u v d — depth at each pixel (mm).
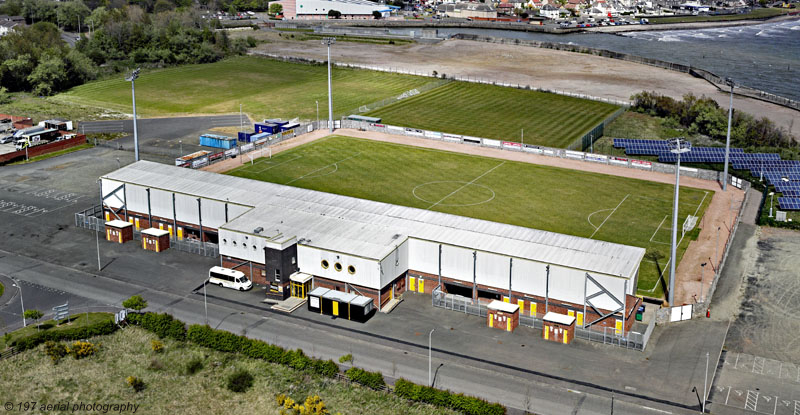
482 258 101375
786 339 94625
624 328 93812
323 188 151250
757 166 169000
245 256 108875
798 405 79750
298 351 86875
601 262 97125
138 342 91250
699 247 124312
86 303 101875
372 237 106438
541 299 98938
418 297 105562
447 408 77562
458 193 150000
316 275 104812
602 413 77688
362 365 87000
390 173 162625
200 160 164625
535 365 87250
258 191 125625
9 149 174000
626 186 156625
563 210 141125
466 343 92375
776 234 131750
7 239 124188
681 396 81062
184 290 106500
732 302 104938
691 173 164625
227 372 85312
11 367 85500
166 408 78875
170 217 126000
